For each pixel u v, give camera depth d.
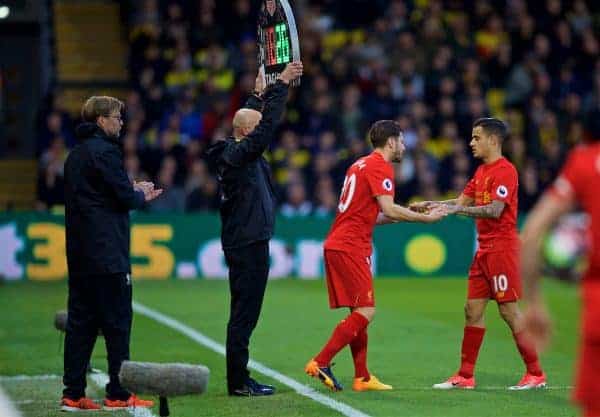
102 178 31.67
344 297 33.88
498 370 39.03
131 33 93.06
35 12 96.69
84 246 31.86
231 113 80.81
